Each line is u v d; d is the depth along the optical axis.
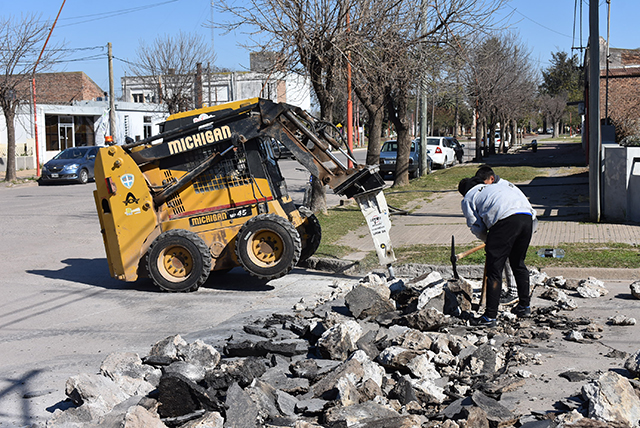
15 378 5.34
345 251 10.30
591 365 4.86
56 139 39.06
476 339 5.44
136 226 8.61
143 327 6.86
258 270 8.28
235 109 8.56
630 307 6.56
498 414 3.81
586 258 8.38
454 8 13.86
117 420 3.89
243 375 4.36
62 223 15.56
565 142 61.41
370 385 4.29
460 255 6.55
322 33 12.05
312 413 4.10
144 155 8.51
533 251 8.97
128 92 60.56
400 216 13.98
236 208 8.59
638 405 3.73
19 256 11.59
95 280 9.55
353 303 6.11
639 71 25.34
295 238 8.20
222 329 6.48
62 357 5.89
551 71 99.75
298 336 5.88
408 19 14.05
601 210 11.81
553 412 3.96
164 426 3.81
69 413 4.05
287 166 36.47
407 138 20.08
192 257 8.36
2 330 6.91
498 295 5.89
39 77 50.84
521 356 5.02
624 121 23.59
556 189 16.89
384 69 13.73
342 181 8.00
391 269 7.94
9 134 28.23
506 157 35.56
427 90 16.62
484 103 34.19
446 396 4.28
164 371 4.61
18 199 21.59
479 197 6.10
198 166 8.50
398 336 5.29
